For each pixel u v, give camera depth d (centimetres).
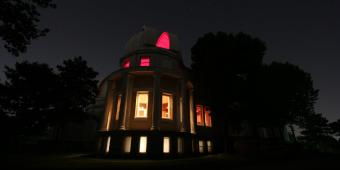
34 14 1018
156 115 2105
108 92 2609
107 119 2484
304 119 3744
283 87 2619
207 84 2614
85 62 3009
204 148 2609
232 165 1547
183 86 2462
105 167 1310
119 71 2461
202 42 2609
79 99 2880
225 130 2472
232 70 2441
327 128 3944
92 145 3431
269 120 2567
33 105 2509
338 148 4109
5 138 2209
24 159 1864
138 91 2367
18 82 2438
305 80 2995
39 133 2541
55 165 1411
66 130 3591
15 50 1030
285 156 2186
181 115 2373
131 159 1836
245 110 2428
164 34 3050
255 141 2625
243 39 2492
